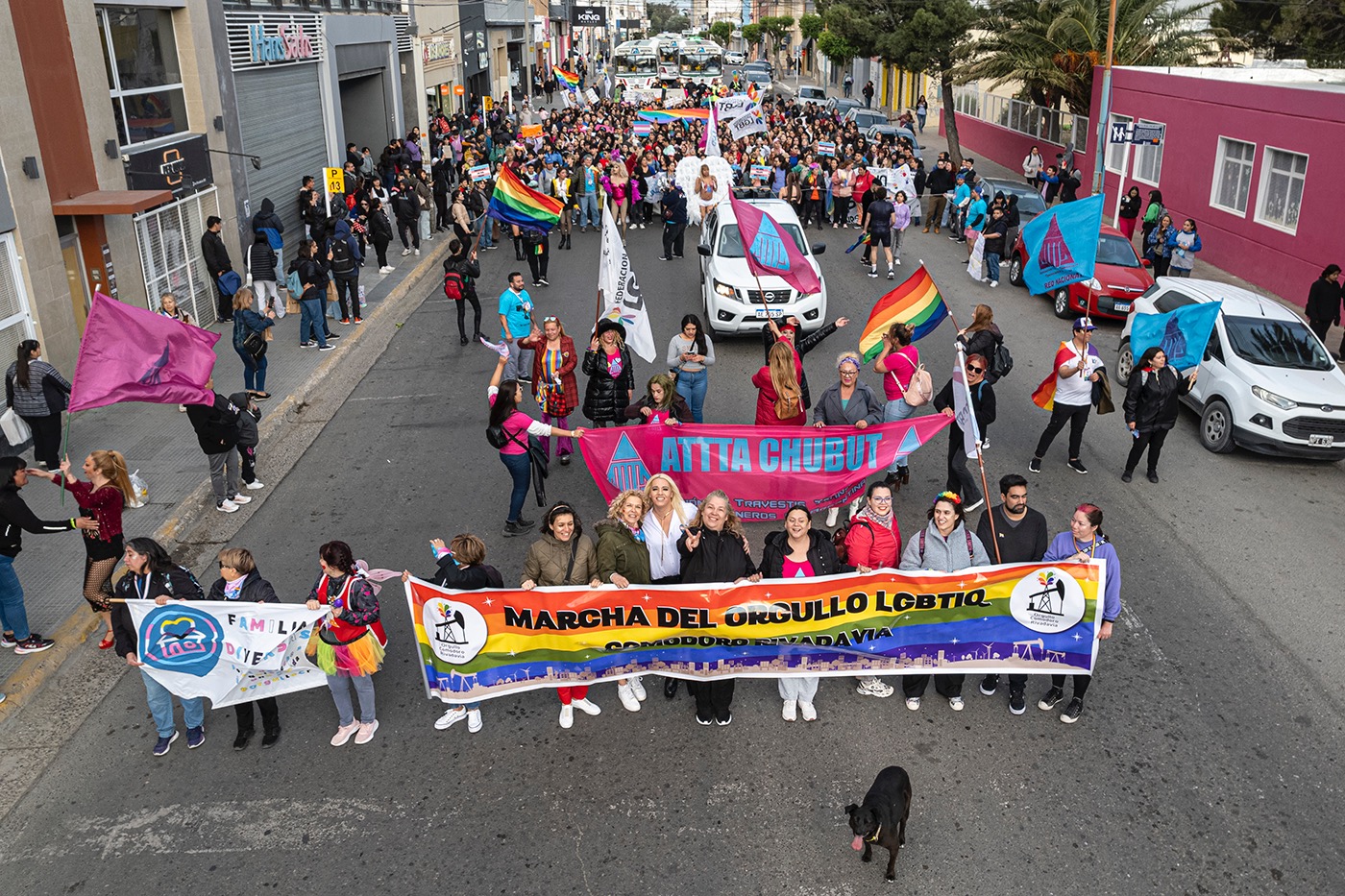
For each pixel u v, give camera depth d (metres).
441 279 21.39
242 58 20.09
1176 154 25.02
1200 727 7.32
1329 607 8.88
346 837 6.35
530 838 6.32
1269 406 11.83
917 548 7.42
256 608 6.89
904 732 7.32
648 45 84.94
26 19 12.59
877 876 6.02
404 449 12.32
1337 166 18.53
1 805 6.65
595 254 23.61
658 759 7.04
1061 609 7.14
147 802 6.68
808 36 82.94
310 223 20.70
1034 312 18.78
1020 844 6.26
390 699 7.73
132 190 14.88
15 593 7.87
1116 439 12.84
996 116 42.09
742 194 26.92
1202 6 32.91
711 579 7.16
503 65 60.97
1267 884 5.96
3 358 12.09
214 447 10.38
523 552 9.72
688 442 9.85
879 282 20.62
